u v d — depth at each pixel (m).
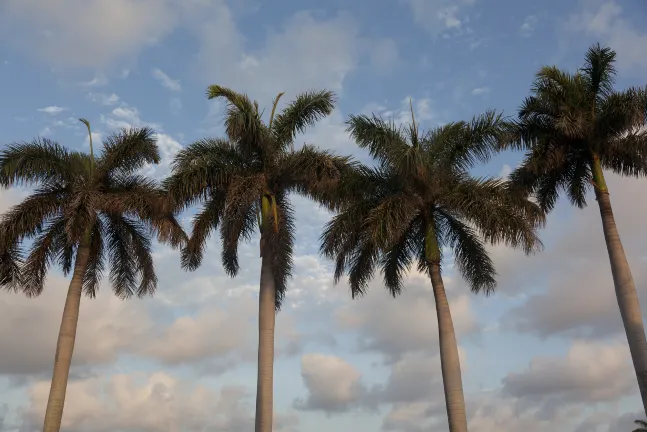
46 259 25.27
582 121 24.69
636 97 24.39
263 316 23.56
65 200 25.42
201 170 24.23
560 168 26.50
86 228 24.56
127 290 27.98
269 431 22.16
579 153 26.23
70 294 25.33
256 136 24.34
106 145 26.20
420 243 25.50
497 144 24.31
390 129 24.41
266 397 22.50
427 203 24.52
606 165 26.20
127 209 24.92
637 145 24.69
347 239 23.78
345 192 24.64
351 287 25.06
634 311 23.55
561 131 25.56
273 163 25.00
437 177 24.05
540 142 25.64
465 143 24.39
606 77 25.84
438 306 23.64
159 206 25.09
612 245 24.67
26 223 24.53
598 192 25.45
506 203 23.73
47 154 25.61
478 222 22.94
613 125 24.86
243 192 22.92
